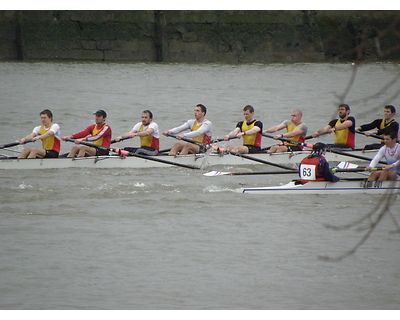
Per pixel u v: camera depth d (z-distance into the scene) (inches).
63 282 1497.3
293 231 1900.8
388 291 1480.1
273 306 1385.3
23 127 4055.1
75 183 2463.1
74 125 4313.5
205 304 1389.0
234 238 1825.8
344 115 3161.9
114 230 1873.8
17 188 2349.9
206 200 2235.5
